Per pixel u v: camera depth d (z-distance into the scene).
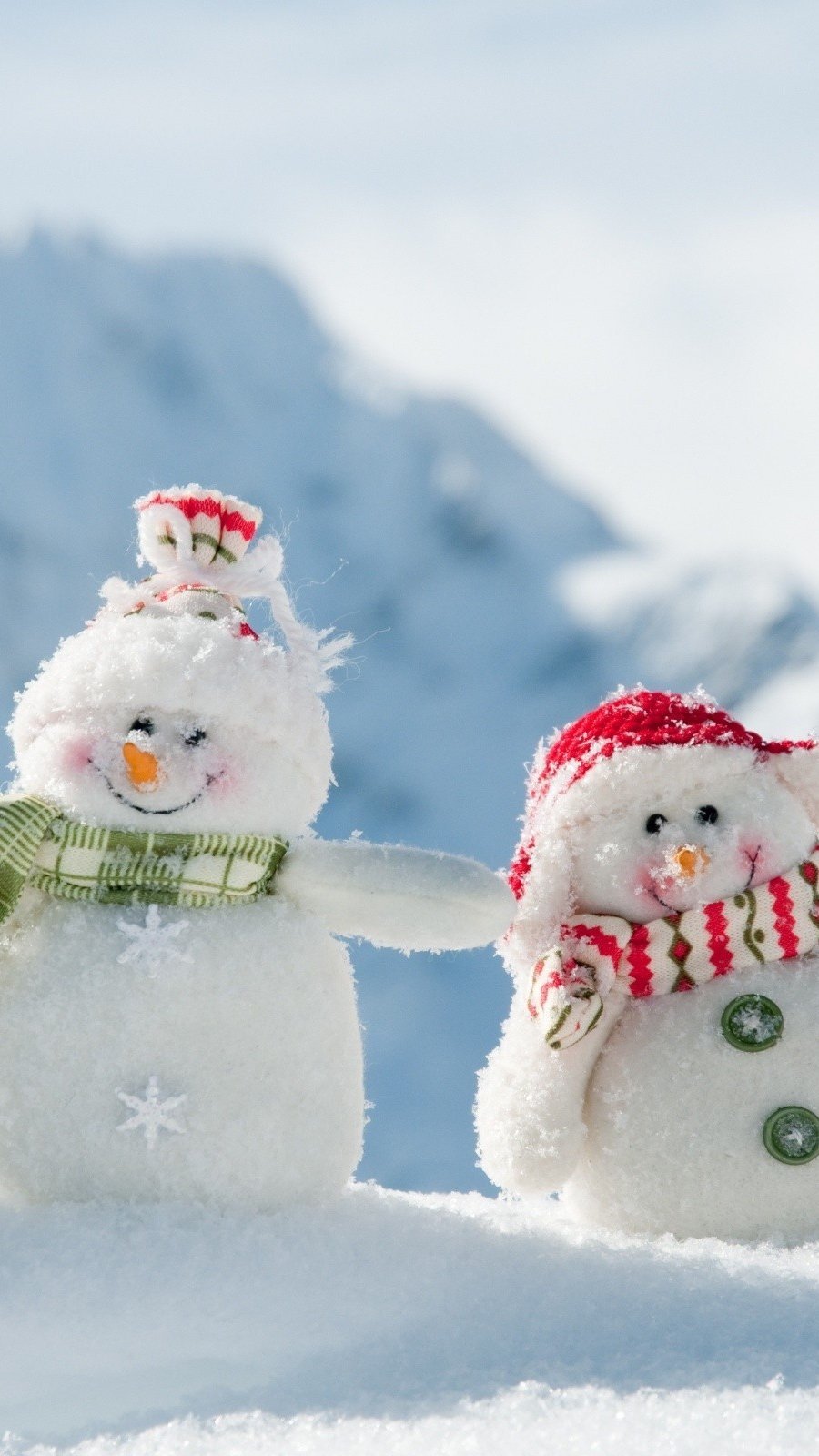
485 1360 0.93
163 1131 1.00
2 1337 0.94
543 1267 0.98
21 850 1.01
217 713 1.02
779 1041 1.04
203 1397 0.92
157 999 1.01
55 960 1.01
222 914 1.02
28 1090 1.00
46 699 1.03
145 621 1.03
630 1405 0.91
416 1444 0.89
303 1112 1.01
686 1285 0.97
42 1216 0.98
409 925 1.03
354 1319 0.95
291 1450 0.89
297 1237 0.98
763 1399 0.90
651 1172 1.04
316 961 1.03
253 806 1.02
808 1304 0.95
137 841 1.02
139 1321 0.95
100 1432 0.91
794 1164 1.03
